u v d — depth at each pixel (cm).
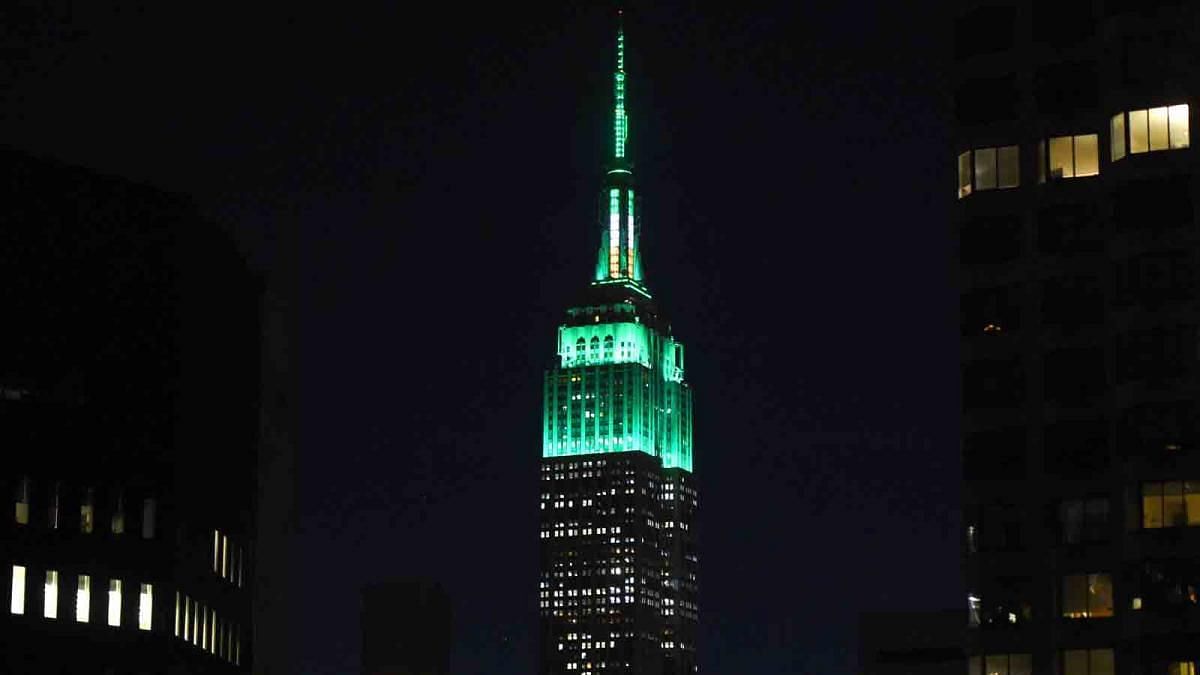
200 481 19838
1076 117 18512
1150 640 17225
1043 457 18150
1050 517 18012
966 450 18525
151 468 18562
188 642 19175
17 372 17600
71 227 18362
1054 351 18275
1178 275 17725
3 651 16862
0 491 17100
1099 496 17875
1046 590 17912
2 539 17038
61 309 18075
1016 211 18675
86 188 18562
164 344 18938
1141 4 18212
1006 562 18138
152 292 18925
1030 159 18675
